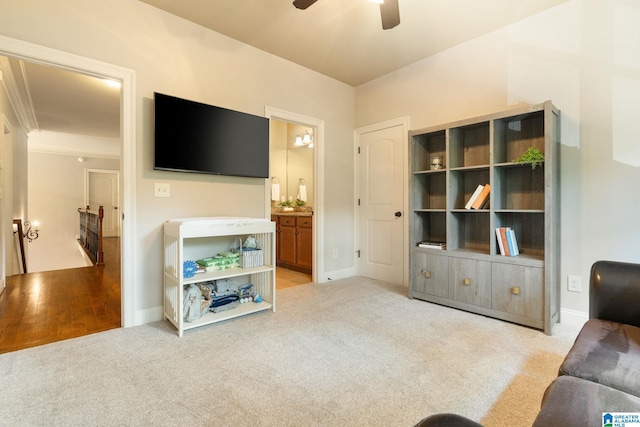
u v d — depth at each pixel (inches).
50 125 228.2
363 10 100.3
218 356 76.8
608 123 91.5
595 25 93.4
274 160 222.4
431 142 132.6
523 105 106.8
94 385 63.9
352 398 60.1
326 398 60.1
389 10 77.0
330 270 155.3
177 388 63.1
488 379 66.6
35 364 72.3
